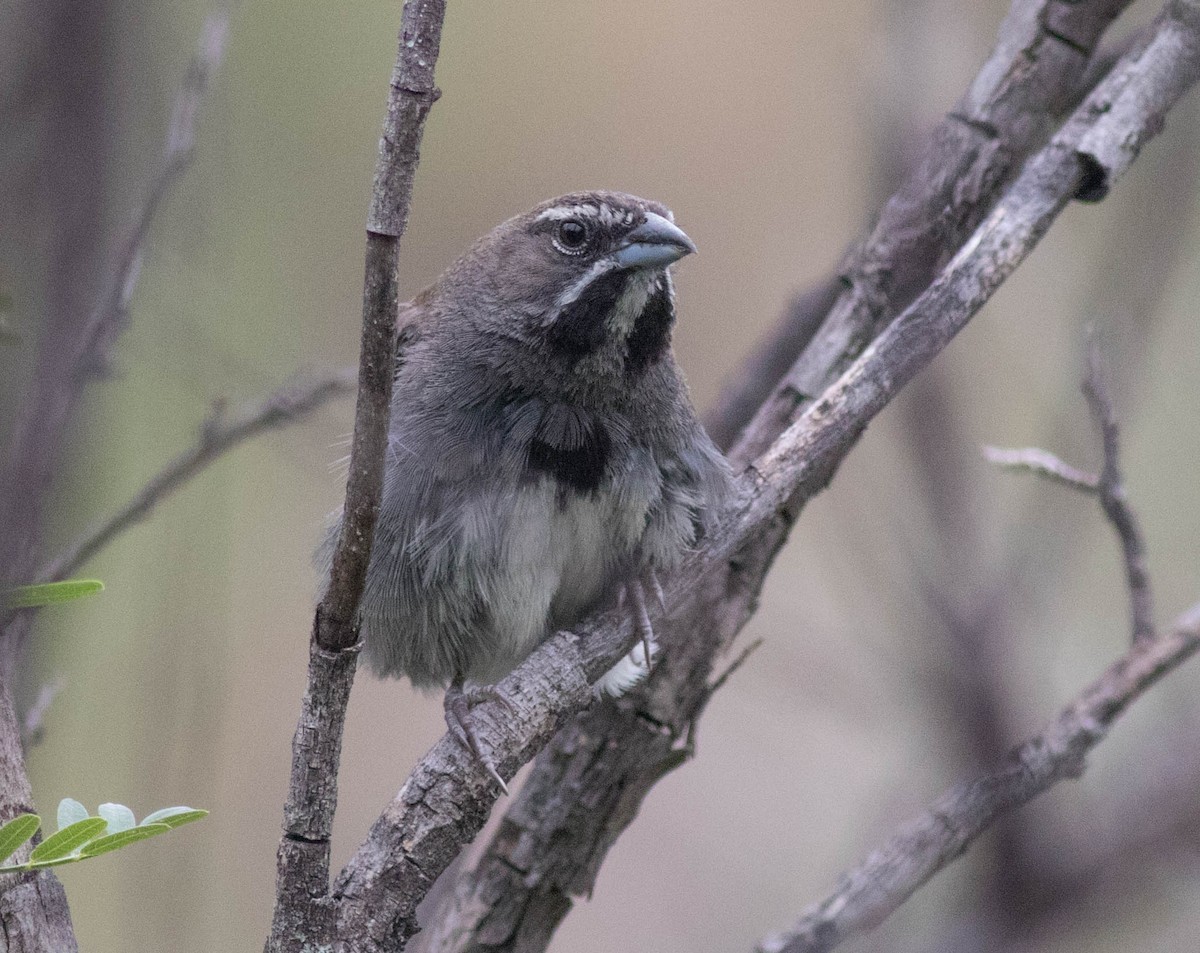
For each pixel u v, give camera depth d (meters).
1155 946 9.77
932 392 10.45
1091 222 12.48
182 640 10.56
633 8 17.08
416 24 5.59
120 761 12.20
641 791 8.97
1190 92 11.01
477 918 8.89
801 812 13.58
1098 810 9.94
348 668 6.00
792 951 8.09
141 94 10.31
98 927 11.68
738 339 16.23
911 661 10.14
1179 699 11.33
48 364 8.88
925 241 9.05
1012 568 10.34
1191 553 13.70
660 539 8.69
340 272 14.76
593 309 8.84
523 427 8.77
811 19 16.89
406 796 6.87
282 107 14.88
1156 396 13.99
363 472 5.85
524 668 7.59
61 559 8.38
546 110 16.77
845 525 11.71
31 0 9.64
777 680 12.97
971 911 9.59
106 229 9.55
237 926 12.83
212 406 9.52
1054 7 9.17
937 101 11.14
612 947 13.02
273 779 13.83
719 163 16.73
